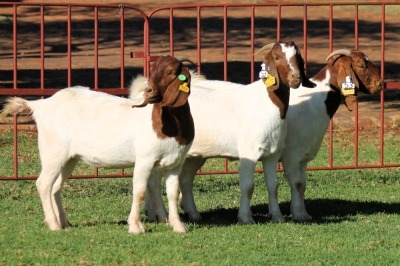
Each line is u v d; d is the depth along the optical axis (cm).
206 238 973
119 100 1003
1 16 3441
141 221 1073
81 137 988
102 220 1085
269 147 1051
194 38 3098
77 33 3216
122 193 1267
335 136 1731
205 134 1064
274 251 925
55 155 996
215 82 1151
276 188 1083
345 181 1373
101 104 998
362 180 1380
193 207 1112
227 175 1411
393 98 2130
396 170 1459
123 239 960
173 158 974
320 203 1225
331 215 1147
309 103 1097
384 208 1195
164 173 1018
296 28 3350
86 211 1140
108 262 877
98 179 1360
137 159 973
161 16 3597
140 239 960
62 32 3241
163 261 881
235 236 985
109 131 980
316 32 3256
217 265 870
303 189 1114
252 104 1049
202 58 2688
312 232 1015
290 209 1148
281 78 1023
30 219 1077
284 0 3847
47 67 2514
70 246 932
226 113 1059
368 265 884
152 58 1252
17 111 1016
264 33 3231
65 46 2961
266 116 1040
